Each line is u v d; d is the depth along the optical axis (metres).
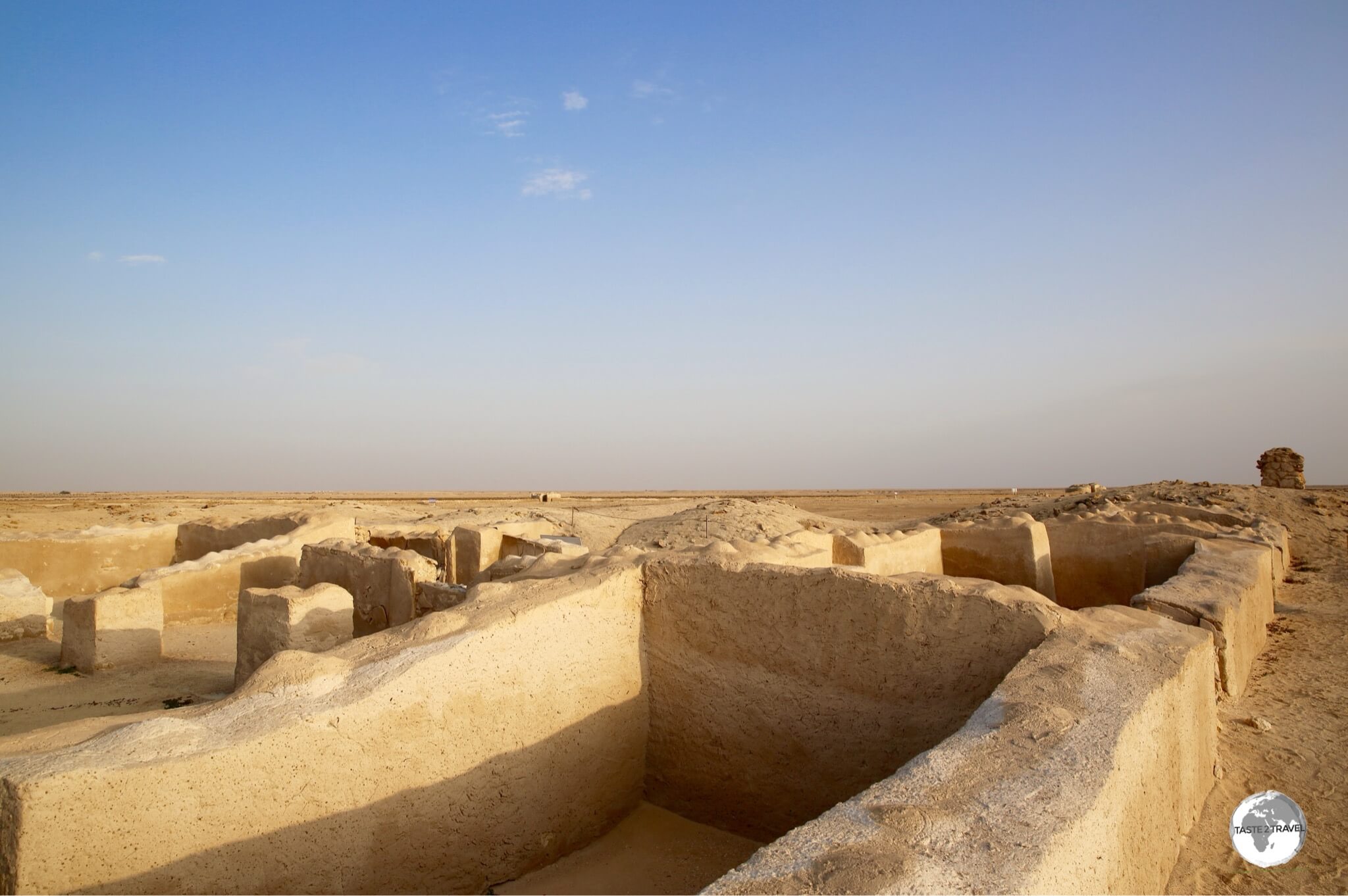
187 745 3.13
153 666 8.44
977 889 2.05
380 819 3.65
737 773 4.85
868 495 64.50
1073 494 18.88
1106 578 9.68
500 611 4.43
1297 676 6.18
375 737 3.63
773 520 17.12
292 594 6.88
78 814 2.81
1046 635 3.94
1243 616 5.93
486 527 10.91
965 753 2.87
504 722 4.23
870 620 4.41
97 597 8.26
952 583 4.32
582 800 4.71
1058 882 2.20
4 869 2.73
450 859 3.96
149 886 2.96
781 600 4.71
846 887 2.06
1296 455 19.45
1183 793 3.65
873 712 4.38
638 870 4.44
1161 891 3.21
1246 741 4.81
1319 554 12.60
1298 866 3.45
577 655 4.70
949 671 4.18
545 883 4.28
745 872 2.19
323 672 3.74
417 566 7.55
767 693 4.74
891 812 2.45
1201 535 9.27
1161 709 3.35
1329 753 4.62
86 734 3.28
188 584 10.45
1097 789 2.57
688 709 5.04
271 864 3.28
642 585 5.23
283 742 3.32
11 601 9.45
